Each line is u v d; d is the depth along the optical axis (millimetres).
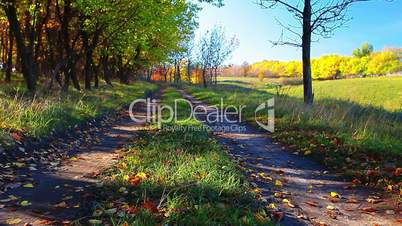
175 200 4879
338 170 7957
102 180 6281
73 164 7730
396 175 7020
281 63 134750
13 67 33406
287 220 5043
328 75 120688
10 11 15477
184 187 5434
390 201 6035
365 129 10547
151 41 34125
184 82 71812
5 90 14930
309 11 15727
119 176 6328
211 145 9070
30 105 10953
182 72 78562
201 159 7242
